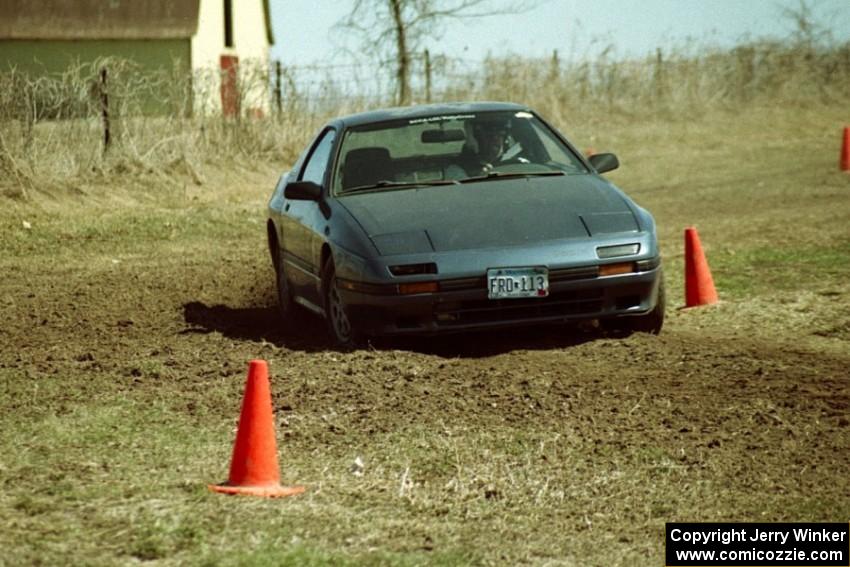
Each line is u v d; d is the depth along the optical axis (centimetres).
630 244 3431
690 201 7538
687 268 4228
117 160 7925
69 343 3712
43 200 7075
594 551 2053
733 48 13238
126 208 7238
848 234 5675
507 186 3691
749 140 11119
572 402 2892
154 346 3628
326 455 2538
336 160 3859
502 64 11838
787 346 3541
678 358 3325
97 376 3222
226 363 3328
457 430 2686
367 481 2377
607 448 2569
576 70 12344
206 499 2217
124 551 1944
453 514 2211
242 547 1984
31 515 2106
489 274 3325
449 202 3572
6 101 7300
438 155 3856
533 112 4066
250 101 9256
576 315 3403
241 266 5422
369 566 1927
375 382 3070
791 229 5975
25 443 2591
